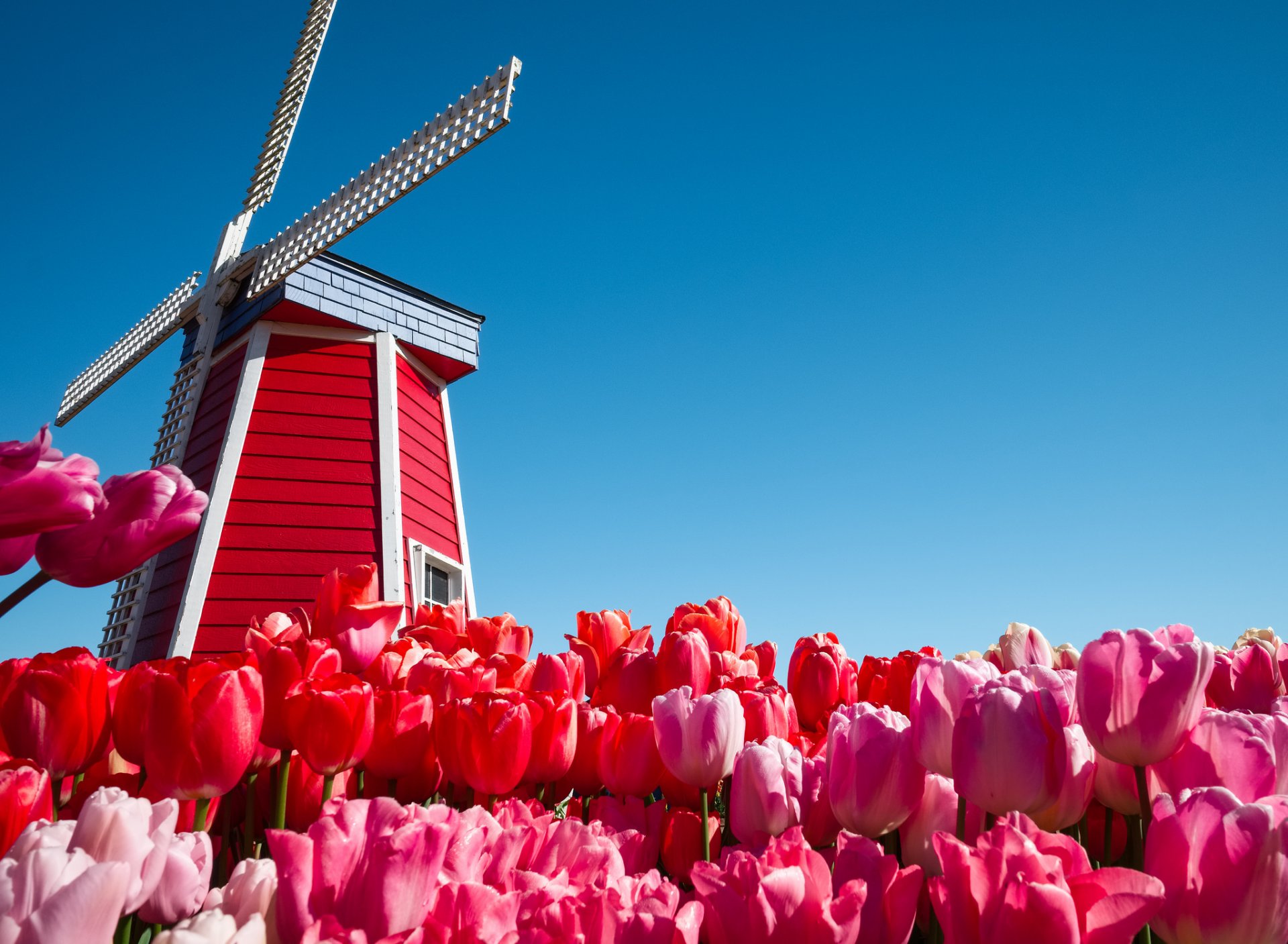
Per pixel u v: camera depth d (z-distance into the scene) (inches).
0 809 36.7
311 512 458.6
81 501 45.6
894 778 43.9
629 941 29.9
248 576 437.4
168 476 51.6
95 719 50.1
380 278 526.6
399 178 443.8
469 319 578.9
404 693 56.3
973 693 43.0
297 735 49.5
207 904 33.0
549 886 33.2
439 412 562.3
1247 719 41.5
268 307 484.7
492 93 426.6
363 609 78.7
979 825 46.3
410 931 30.0
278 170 612.1
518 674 73.0
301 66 642.8
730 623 102.3
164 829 31.9
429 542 505.7
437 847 30.5
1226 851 32.9
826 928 32.3
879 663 88.1
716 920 33.7
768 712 63.3
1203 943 33.2
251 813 52.4
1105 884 30.8
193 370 549.0
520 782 61.3
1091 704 42.7
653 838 50.6
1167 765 43.0
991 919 31.3
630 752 58.3
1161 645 41.8
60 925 24.8
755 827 48.7
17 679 48.1
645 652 79.0
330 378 492.4
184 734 44.5
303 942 28.1
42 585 51.1
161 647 439.2
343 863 32.1
